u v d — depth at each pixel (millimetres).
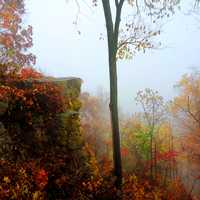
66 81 15797
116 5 14727
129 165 24859
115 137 14906
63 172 13109
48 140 13531
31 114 13375
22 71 16188
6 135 12086
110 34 14820
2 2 22359
